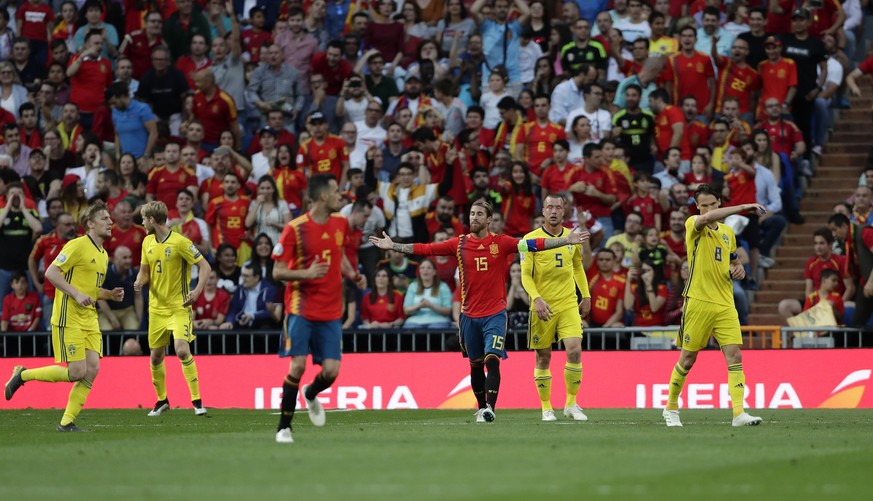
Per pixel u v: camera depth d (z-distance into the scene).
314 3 87.06
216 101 81.88
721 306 44.62
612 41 81.56
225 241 72.81
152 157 80.94
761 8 82.12
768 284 72.56
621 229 72.69
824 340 62.75
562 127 76.94
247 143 84.75
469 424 47.62
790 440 38.56
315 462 31.00
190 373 56.31
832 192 79.31
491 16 84.25
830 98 84.06
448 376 64.31
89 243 45.19
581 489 25.31
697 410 59.41
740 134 75.50
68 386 67.31
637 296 66.81
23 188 74.19
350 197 73.06
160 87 83.75
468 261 47.75
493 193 72.56
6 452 35.59
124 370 66.94
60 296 44.91
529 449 34.84
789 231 76.56
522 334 65.38
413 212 72.88
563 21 84.50
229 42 85.62
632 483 26.44
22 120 83.06
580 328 50.00
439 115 78.88
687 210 69.69
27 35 88.94
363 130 79.88
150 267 55.69
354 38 85.19
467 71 83.69
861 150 82.44
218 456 33.06
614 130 76.38
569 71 80.50
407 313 67.19
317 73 83.06
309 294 37.19
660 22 81.25
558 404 63.66
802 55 80.06
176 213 74.75
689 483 26.52
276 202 73.50
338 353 37.81
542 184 73.62
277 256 36.72
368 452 33.88
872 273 63.19
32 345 68.50
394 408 64.50
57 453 35.00
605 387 63.31
